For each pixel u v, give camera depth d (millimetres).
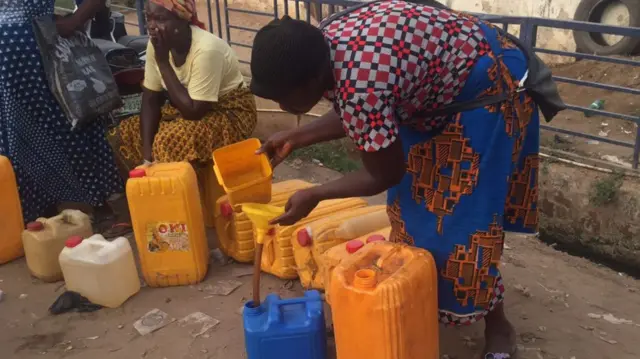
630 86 6738
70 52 3576
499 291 2498
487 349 2682
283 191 3539
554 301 3275
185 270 3377
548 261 3770
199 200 3402
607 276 3639
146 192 3176
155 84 3732
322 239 3084
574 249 4586
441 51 2010
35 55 3549
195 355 2893
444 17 2043
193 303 3270
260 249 2518
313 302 2598
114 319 3176
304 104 2057
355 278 2166
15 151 3693
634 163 4387
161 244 3311
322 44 1925
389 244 2355
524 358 2803
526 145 2398
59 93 3564
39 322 3180
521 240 4059
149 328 3088
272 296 2656
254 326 2512
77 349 2973
